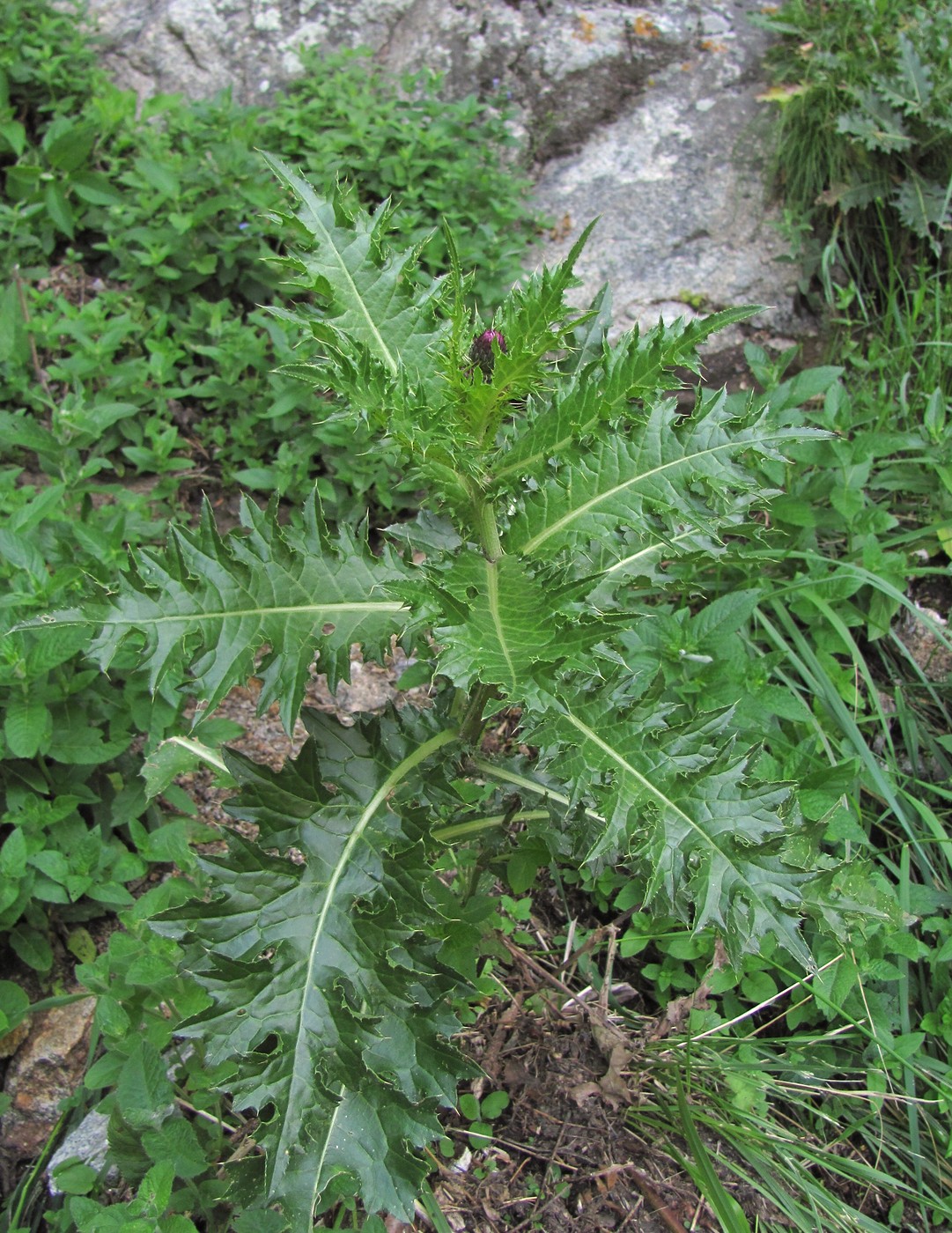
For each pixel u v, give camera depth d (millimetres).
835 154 1271
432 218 1229
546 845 666
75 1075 744
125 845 816
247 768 545
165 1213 635
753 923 528
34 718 757
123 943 685
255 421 1052
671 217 1300
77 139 1157
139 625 510
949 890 865
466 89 1384
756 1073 750
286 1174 536
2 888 717
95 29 1372
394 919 532
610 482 552
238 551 545
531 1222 696
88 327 1027
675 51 1389
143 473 1046
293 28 1395
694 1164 708
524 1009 786
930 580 1073
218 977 509
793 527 1058
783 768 865
